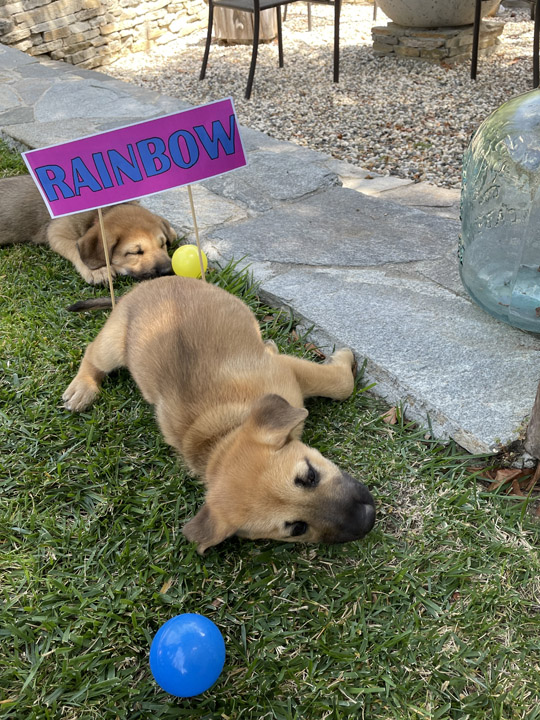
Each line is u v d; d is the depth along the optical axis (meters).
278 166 1.36
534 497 0.67
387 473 0.70
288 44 2.63
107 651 0.57
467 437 0.70
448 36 2.13
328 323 0.87
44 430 0.78
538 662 0.54
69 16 2.59
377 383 0.80
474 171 0.84
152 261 1.05
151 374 0.71
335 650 0.56
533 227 0.81
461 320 0.85
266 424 0.60
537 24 1.82
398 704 0.52
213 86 2.23
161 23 2.92
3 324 0.95
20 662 0.56
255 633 0.58
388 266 0.99
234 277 0.98
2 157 1.48
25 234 1.20
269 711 0.53
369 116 1.84
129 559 0.63
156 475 0.72
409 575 0.60
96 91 1.88
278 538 0.60
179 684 0.50
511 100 0.85
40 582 0.62
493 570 0.60
